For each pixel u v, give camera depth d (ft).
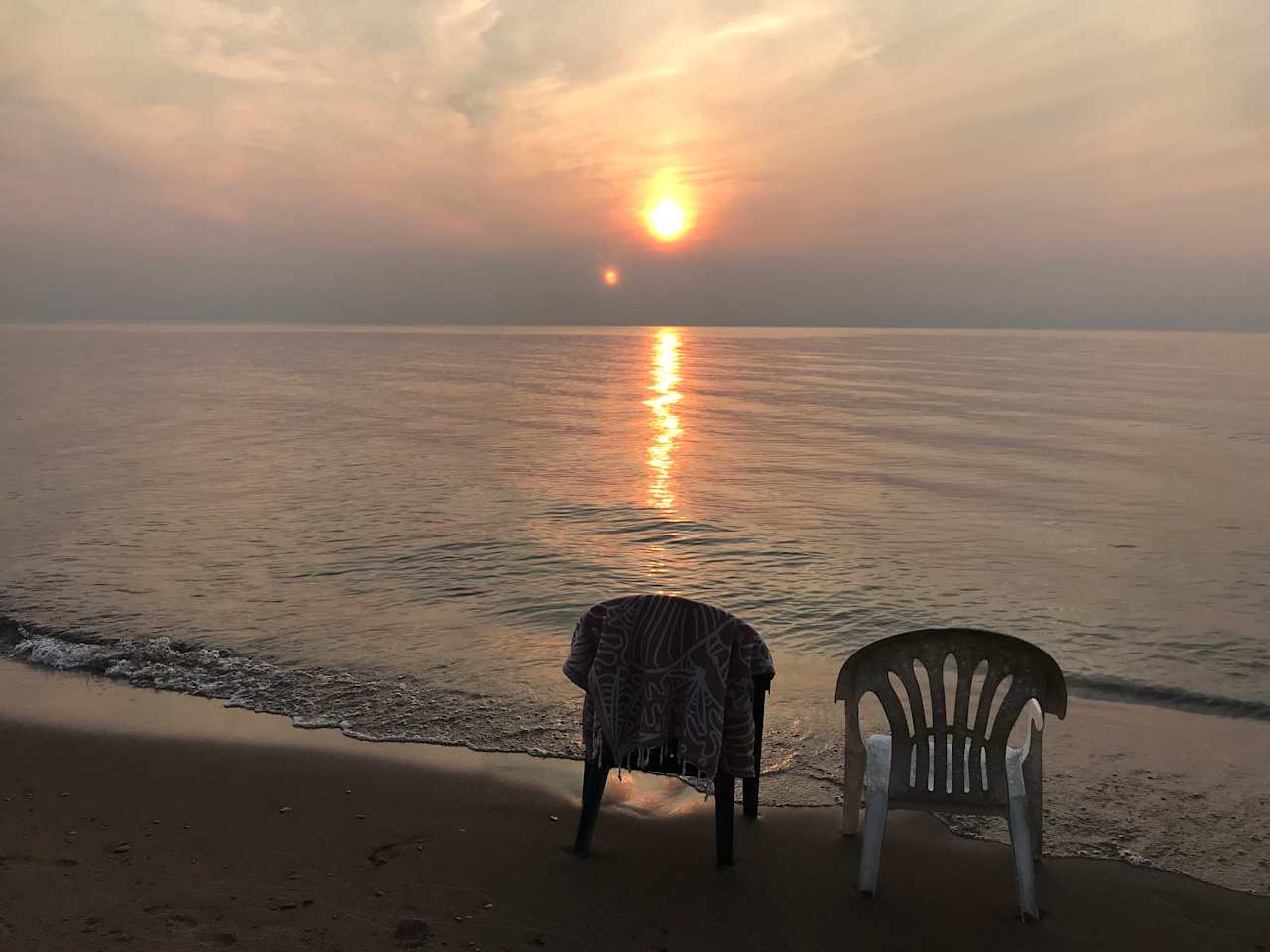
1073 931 10.91
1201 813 14.26
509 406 123.13
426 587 29.04
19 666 21.54
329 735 17.25
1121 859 12.74
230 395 134.31
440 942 10.46
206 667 21.31
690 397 145.59
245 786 14.84
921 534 38.91
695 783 15.07
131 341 447.42
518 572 31.14
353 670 21.13
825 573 31.63
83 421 91.20
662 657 11.76
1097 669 21.88
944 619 26.22
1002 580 30.63
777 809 14.24
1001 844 13.10
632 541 36.60
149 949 10.17
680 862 12.49
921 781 11.49
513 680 20.44
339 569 31.35
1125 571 32.04
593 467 61.36
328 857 12.50
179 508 43.21
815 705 19.15
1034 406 124.47
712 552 34.78
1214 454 69.92
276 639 23.62
